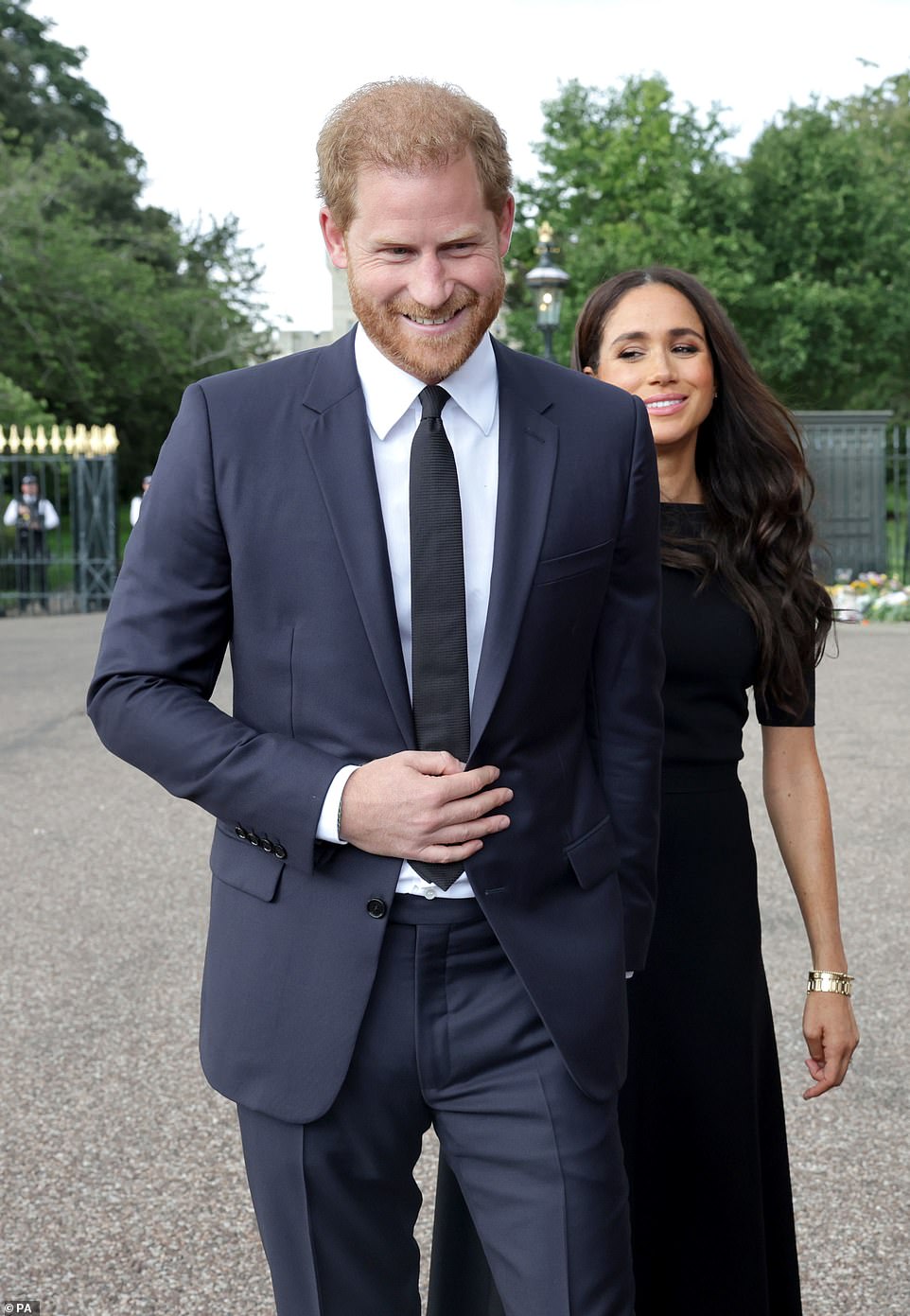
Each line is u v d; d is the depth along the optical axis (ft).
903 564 59.72
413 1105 5.62
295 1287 5.67
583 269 84.69
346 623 5.39
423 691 5.43
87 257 90.48
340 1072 5.41
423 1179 10.65
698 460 7.65
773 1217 7.29
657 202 89.97
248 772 5.34
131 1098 11.84
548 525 5.54
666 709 7.04
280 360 5.75
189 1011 13.76
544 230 49.06
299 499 5.44
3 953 15.55
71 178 97.96
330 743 5.46
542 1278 5.42
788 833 7.43
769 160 87.40
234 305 110.93
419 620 5.42
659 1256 7.06
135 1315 8.72
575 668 5.70
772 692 7.30
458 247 5.22
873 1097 11.57
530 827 5.52
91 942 15.90
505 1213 5.54
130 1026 13.38
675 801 7.01
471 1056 5.52
